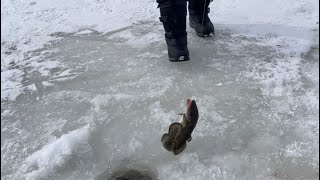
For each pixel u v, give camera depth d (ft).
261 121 4.52
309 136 4.31
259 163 4.00
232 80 5.18
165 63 5.57
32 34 6.34
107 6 7.07
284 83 5.08
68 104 4.89
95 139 4.34
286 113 4.63
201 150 4.15
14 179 3.93
